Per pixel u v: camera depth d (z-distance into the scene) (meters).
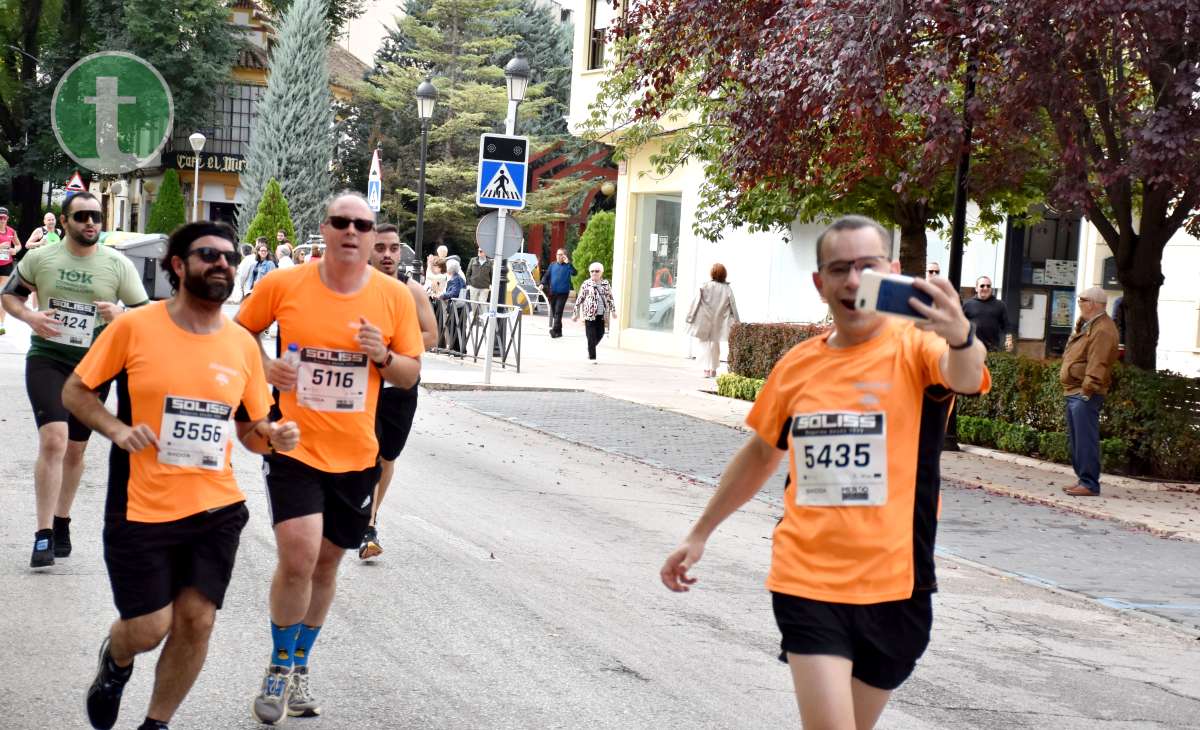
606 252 48.66
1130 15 13.12
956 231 15.62
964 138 14.49
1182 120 13.09
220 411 4.95
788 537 4.06
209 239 4.89
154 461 4.87
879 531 3.96
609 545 9.95
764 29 15.54
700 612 8.00
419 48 64.31
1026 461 16.38
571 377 23.81
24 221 58.25
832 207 17.94
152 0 56.47
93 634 6.64
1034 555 11.02
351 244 5.73
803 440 4.06
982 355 3.78
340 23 63.16
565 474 13.48
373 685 6.10
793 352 4.20
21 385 16.98
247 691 5.91
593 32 32.16
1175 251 23.41
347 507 5.76
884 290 3.72
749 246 28.56
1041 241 25.97
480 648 6.81
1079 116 14.14
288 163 56.00
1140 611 9.29
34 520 9.31
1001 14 13.18
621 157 22.78
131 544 4.82
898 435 4.00
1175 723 6.52
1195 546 11.75
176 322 4.98
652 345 32.00
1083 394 14.01
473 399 19.73
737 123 15.65
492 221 21.19
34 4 57.22
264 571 8.15
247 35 64.12
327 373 5.71
